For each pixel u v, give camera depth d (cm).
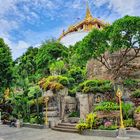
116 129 1861
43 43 4788
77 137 1822
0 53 3516
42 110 2820
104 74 3133
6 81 3541
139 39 2694
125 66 3014
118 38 2705
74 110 2708
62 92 2686
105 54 3231
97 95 2419
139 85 2689
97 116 1989
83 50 2856
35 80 3884
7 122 3141
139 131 1705
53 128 2361
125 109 2078
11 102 3334
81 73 3450
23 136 2073
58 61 4059
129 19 2631
